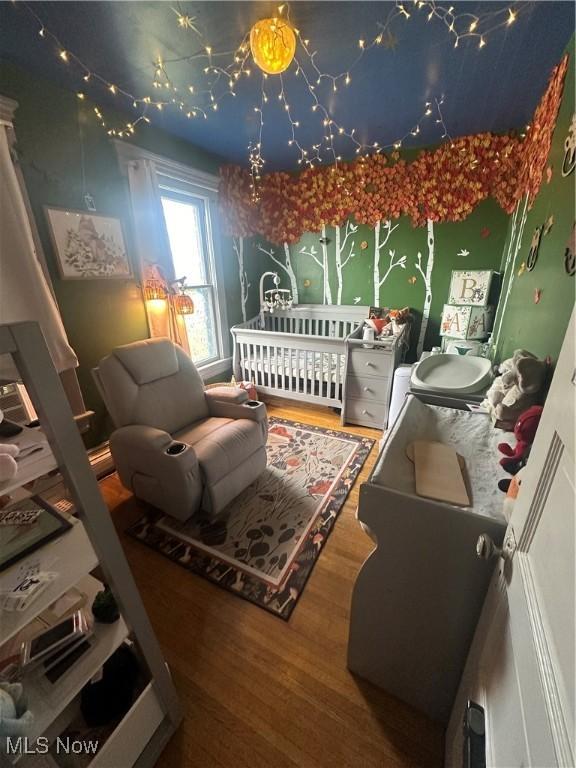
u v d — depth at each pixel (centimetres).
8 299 174
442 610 96
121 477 197
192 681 120
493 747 60
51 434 67
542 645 48
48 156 190
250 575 160
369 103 207
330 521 192
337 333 370
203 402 234
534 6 128
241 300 373
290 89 191
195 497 177
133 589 89
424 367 204
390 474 102
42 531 80
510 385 128
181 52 158
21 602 66
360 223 329
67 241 204
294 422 316
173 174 264
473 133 259
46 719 73
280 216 357
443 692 105
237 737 106
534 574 57
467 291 271
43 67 173
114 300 237
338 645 130
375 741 104
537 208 170
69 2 126
